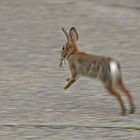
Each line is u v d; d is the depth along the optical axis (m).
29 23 22.62
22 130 10.94
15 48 18.89
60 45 19.36
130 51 18.34
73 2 26.55
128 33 20.94
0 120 11.58
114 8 25.36
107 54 17.94
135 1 27.00
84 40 19.92
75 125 11.16
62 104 12.73
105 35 20.69
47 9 25.09
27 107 12.52
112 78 11.66
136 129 10.88
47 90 13.98
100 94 13.58
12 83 14.67
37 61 17.20
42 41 19.92
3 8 25.20
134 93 13.61
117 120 11.48
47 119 11.61
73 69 12.57
